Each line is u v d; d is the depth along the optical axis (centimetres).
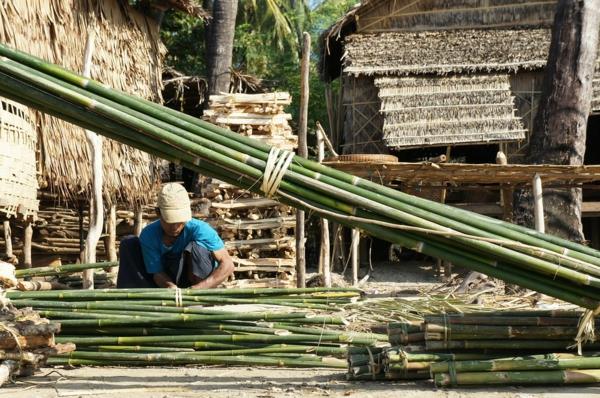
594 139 2164
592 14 1191
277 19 2727
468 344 432
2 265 593
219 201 1080
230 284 1052
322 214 417
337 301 544
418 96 1753
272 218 1073
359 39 1877
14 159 826
